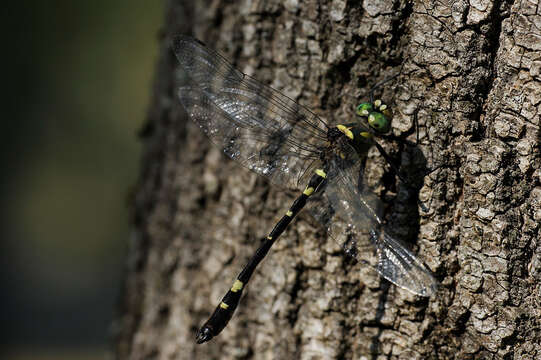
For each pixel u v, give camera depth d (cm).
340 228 114
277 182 116
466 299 113
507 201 112
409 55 113
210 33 117
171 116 118
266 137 116
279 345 115
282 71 115
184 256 118
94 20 273
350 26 114
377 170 114
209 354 117
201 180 117
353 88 114
